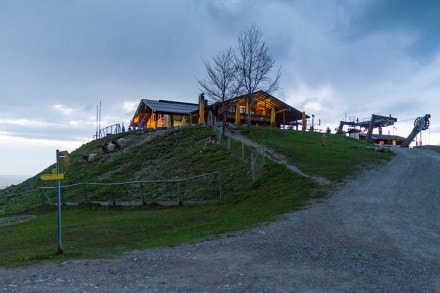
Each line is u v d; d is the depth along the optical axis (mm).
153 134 43281
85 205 25000
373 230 12461
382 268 8742
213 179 24859
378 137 69312
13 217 25391
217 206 19562
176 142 38094
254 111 54406
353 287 7461
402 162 28609
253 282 7695
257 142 32875
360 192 18703
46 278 8211
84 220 19969
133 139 43344
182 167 29906
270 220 14500
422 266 8953
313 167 24250
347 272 8414
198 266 8898
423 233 12102
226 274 8242
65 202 27047
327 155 28750
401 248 10484
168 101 61844
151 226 16078
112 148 41188
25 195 34312
